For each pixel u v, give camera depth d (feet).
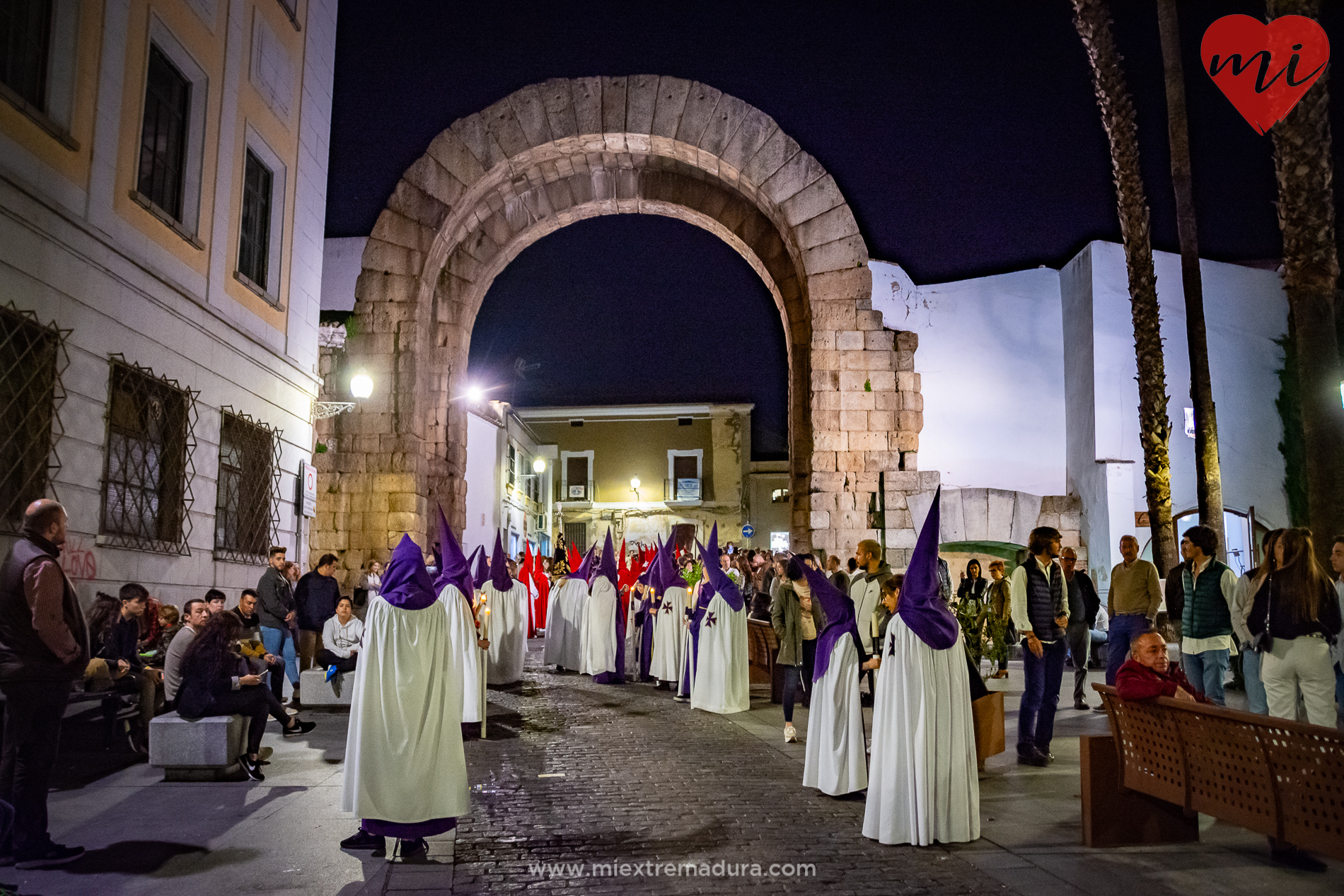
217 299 39.42
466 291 81.92
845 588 41.09
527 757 29.37
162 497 35.06
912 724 20.06
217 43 39.34
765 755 29.76
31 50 28.60
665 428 142.41
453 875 17.63
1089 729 33.55
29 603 17.83
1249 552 63.10
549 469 141.59
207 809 22.21
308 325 49.78
